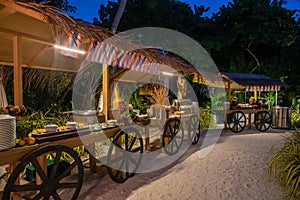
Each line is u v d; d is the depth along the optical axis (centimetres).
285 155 358
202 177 388
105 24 1268
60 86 769
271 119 905
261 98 1310
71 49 424
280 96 1426
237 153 526
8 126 226
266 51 1552
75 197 275
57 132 283
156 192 336
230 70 1500
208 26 1452
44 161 271
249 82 923
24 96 684
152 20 1247
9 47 469
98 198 316
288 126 912
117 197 320
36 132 278
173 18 1412
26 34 383
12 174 218
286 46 1502
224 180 371
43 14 300
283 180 334
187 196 322
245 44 1465
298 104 1334
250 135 774
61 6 894
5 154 221
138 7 1222
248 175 388
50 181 248
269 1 1399
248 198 310
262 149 559
